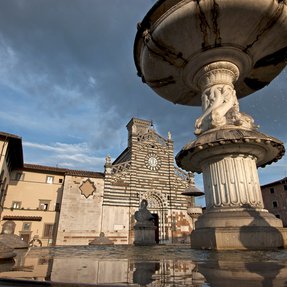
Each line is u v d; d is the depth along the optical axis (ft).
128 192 92.63
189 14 18.81
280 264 8.67
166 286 5.43
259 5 18.07
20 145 81.00
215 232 15.48
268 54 23.49
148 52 23.36
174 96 30.42
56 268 8.77
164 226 93.81
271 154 20.65
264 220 16.69
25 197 90.38
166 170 102.73
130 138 104.99
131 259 11.62
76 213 83.76
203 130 21.39
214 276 6.64
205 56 22.59
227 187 18.25
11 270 8.32
